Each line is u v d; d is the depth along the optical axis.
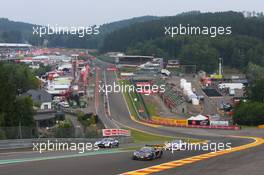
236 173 28.39
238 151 47.47
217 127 124.19
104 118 141.62
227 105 167.12
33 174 27.31
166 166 32.53
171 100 172.00
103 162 35.34
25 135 53.56
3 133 49.69
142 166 32.62
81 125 112.25
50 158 38.66
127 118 145.38
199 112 161.88
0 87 70.75
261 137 91.69
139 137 96.69
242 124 135.88
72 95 173.25
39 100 140.38
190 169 30.56
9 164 32.97
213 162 35.34
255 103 137.50
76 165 32.66
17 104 73.06
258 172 28.89
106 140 61.03
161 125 132.12
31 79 175.88
